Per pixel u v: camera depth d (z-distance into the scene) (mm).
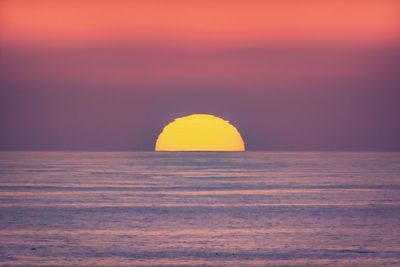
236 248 182125
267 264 164375
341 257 171500
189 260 168375
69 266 161875
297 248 182375
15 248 181750
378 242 191000
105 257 171375
